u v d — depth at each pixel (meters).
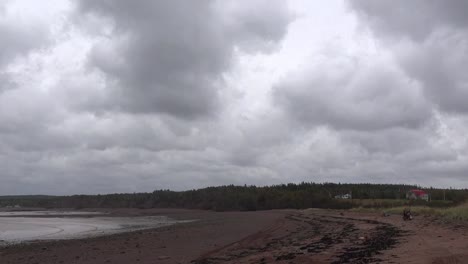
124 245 27.48
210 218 73.25
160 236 33.84
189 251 23.42
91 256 22.56
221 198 134.75
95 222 67.75
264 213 84.69
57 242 31.25
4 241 34.16
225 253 21.64
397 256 13.78
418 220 29.80
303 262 14.95
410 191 107.75
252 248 23.28
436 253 13.53
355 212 57.38
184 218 78.00
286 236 29.80
